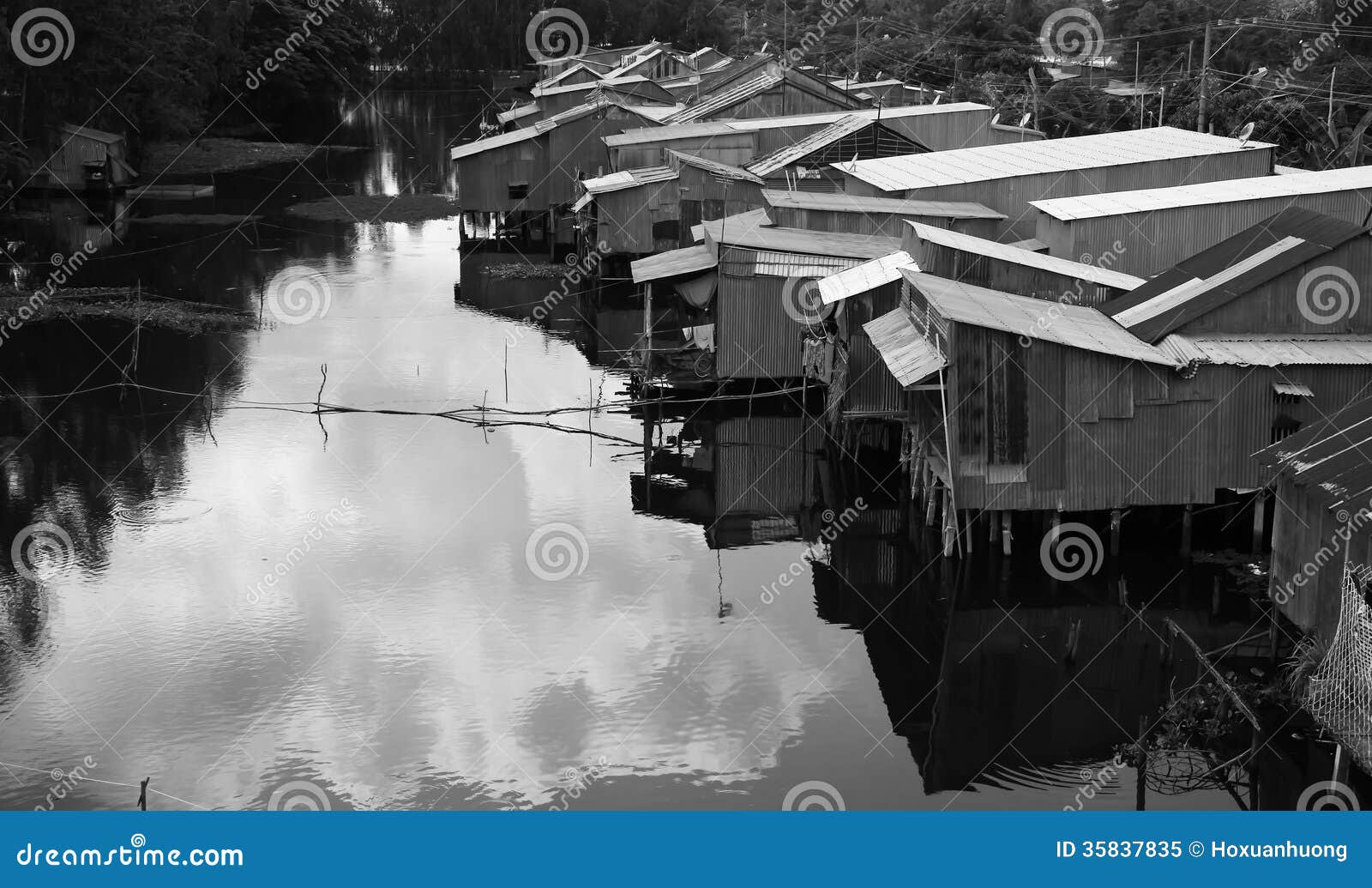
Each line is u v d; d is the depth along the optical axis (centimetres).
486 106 12288
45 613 2611
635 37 13062
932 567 2842
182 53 8038
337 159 9481
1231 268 3045
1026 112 6894
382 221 7288
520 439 3791
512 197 6825
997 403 2680
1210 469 2722
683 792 2014
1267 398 2697
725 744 2159
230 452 3609
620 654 2483
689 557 2970
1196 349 2744
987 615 2633
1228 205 3975
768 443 3800
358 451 3644
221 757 2106
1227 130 6153
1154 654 2458
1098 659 2442
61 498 3231
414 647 2497
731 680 2383
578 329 5094
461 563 2905
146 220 6975
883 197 4734
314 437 3762
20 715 2223
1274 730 2145
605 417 4003
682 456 3678
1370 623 1892
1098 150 4925
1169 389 2688
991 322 2689
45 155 7356
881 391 3434
